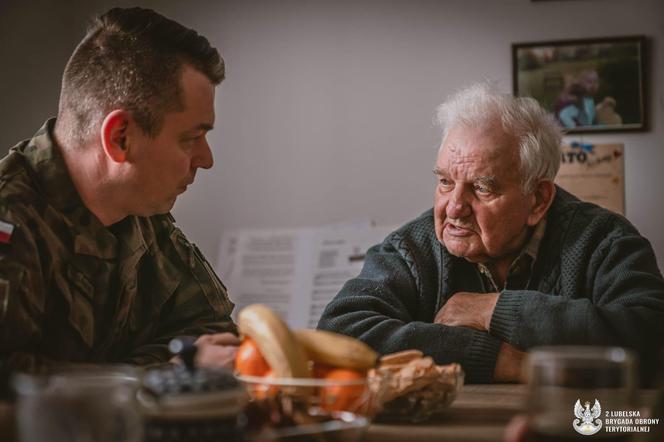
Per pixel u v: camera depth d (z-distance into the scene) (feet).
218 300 6.50
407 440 3.43
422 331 5.74
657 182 12.59
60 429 2.28
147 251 6.18
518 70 13.02
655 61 12.65
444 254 6.72
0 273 4.83
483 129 6.29
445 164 6.40
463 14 13.34
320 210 13.89
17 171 5.30
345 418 3.25
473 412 4.13
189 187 14.32
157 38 5.38
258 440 2.94
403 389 3.66
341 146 13.84
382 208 13.67
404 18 13.61
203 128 5.61
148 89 5.31
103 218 5.63
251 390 3.35
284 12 14.10
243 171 14.19
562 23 12.95
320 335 3.54
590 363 2.89
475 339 5.65
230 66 14.25
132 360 5.71
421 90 13.53
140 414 2.63
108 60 5.34
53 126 5.61
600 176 12.61
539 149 6.29
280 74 14.10
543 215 6.49
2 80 13.35
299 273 13.43
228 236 14.06
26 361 4.54
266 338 3.36
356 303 6.23
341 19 13.87
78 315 5.41
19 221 5.06
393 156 13.65
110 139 5.31
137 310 6.10
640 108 12.62
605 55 12.74
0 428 2.99
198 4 14.37
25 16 13.65
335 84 13.88
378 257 6.88
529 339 5.63
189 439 2.63
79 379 2.38
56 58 14.08
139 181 5.47
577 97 12.80
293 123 14.03
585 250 6.39
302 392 3.28
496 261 6.62
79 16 14.25
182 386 2.65
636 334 5.59
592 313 5.65
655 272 6.20
